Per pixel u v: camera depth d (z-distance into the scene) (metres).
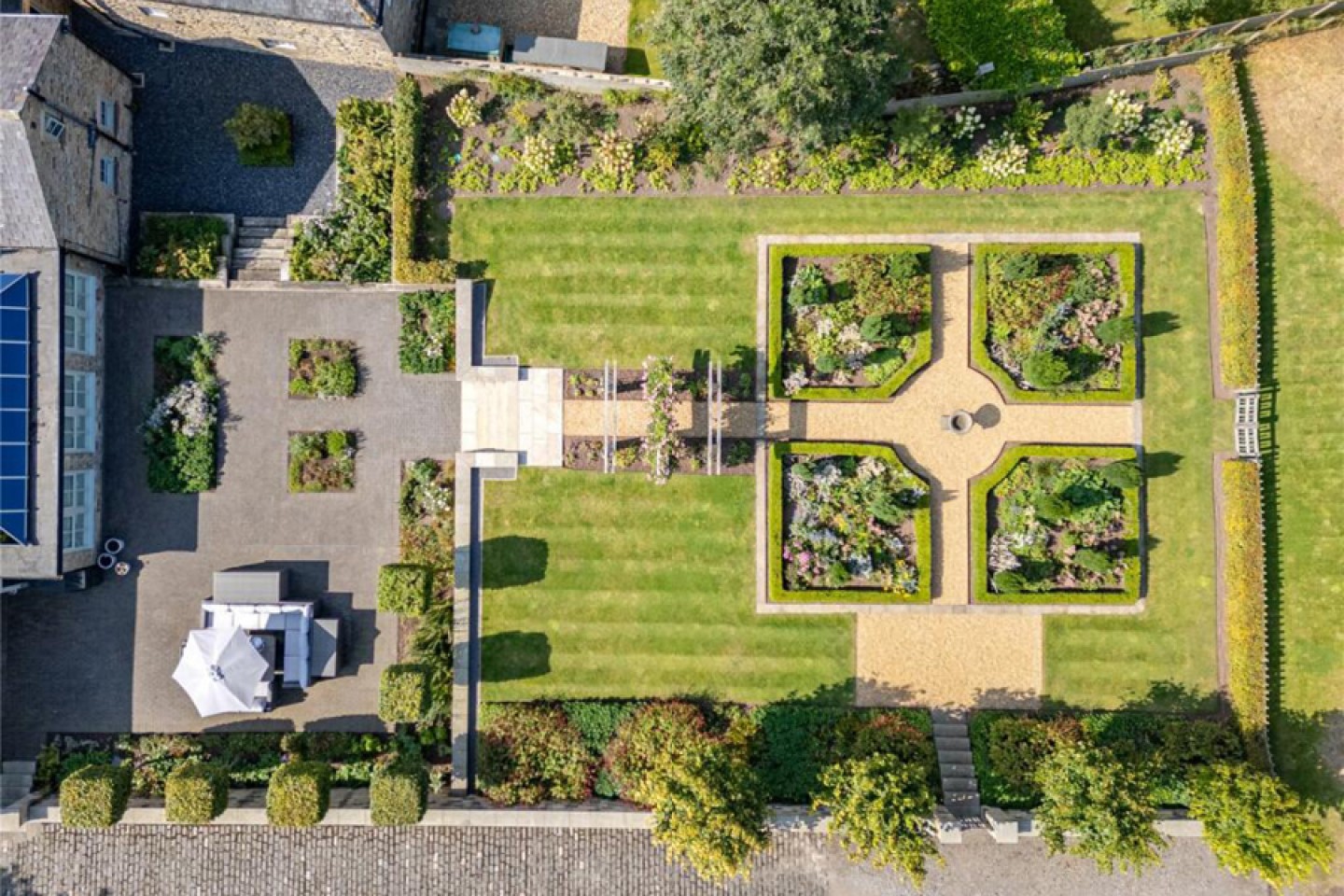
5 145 26.11
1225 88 31.16
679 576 32.06
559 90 32.12
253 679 29.78
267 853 31.44
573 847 31.41
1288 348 32.03
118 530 32.00
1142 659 31.73
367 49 30.38
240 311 32.16
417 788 28.98
